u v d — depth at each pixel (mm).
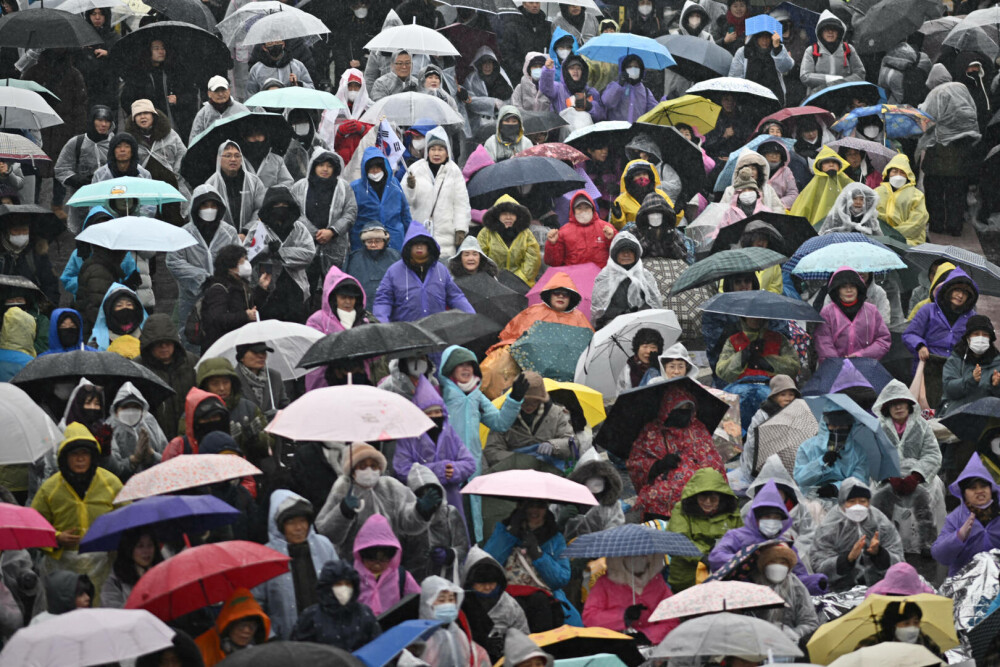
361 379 45469
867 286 56000
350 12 77688
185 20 75312
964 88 74625
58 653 29125
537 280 62125
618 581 40562
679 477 45219
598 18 87250
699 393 46250
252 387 45344
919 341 54656
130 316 49531
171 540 36062
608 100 76125
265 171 60656
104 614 30062
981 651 40781
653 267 59625
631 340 52094
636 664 35938
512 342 53750
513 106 70500
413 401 43281
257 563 33219
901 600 36344
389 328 42781
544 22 81875
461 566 40469
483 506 45031
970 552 43812
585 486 41781
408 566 39438
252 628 33938
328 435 37094
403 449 42719
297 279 56344
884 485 47281
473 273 58094
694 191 69562
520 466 44906
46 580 36469
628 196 65688
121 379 43688
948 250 58938
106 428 41000
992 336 50906
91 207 59625
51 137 70562
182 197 56062
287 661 28094
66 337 49344
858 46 81188
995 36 79625
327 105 64125
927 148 74750
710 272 54938
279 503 36781
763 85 78312
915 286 60625
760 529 39969
